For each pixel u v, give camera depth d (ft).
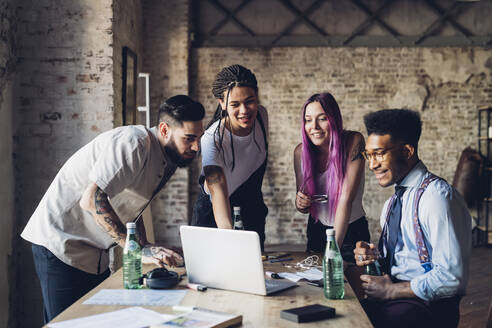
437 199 6.05
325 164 9.18
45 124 12.92
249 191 9.39
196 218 9.72
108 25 13.12
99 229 7.81
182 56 24.57
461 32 25.72
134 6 21.17
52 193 7.69
